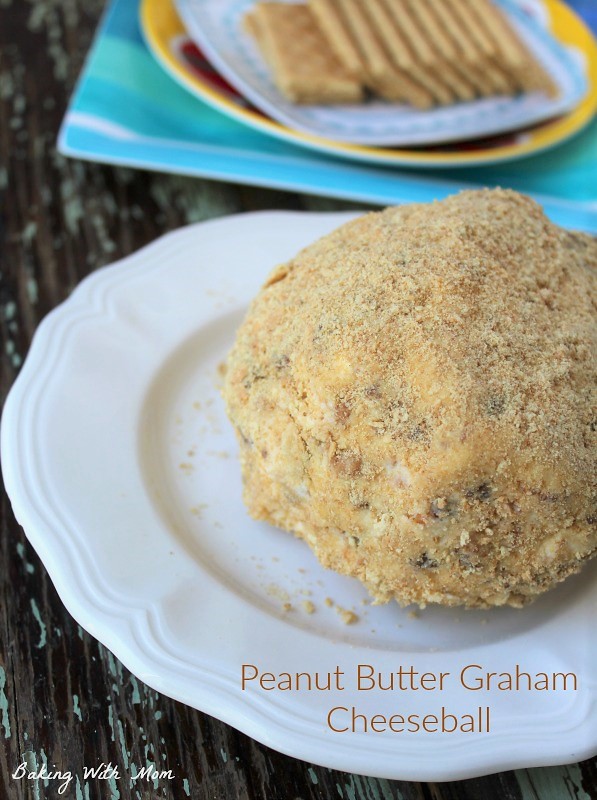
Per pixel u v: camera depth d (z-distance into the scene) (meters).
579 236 0.37
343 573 0.33
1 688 0.34
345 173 0.50
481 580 0.32
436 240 0.35
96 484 0.36
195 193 0.51
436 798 0.32
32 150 0.53
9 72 0.56
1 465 0.37
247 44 0.54
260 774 0.32
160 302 0.42
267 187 0.52
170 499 0.37
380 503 0.32
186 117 0.52
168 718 0.33
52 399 0.38
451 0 0.58
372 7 0.56
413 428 0.31
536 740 0.31
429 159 0.49
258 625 0.33
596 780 0.33
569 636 0.33
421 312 0.33
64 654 0.35
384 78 0.52
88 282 0.42
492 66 0.54
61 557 0.33
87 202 0.50
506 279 0.34
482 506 0.31
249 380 0.34
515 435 0.31
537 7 0.58
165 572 0.34
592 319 0.34
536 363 0.32
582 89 0.54
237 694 0.31
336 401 0.32
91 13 0.61
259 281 0.44
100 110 0.51
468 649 0.33
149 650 0.32
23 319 0.45
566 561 0.32
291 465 0.33
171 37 0.54
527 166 0.51
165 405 0.40
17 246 0.48
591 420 0.32
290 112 0.51
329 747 0.30
